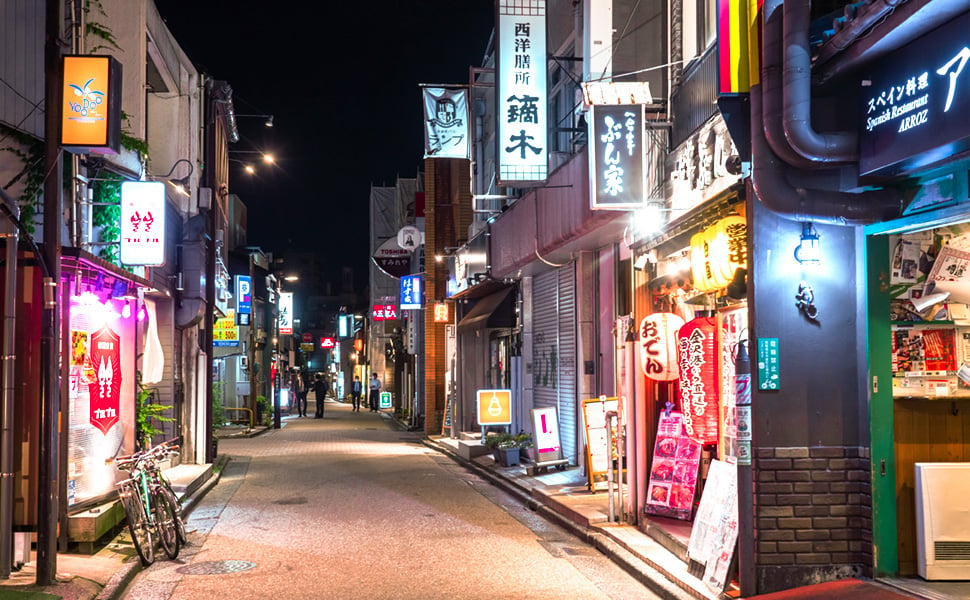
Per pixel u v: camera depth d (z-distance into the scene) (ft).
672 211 36.91
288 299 172.55
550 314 59.31
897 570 24.08
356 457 70.33
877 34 20.38
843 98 23.48
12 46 33.24
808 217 23.18
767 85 22.88
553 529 36.68
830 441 24.23
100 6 38.75
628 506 34.32
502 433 62.54
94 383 34.99
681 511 32.04
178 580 27.61
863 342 24.11
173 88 54.95
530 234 55.01
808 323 24.35
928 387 24.62
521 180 41.04
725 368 27.35
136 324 40.81
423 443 86.07
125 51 42.04
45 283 26.05
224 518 39.83
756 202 24.29
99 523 30.76
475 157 86.94
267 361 151.74
